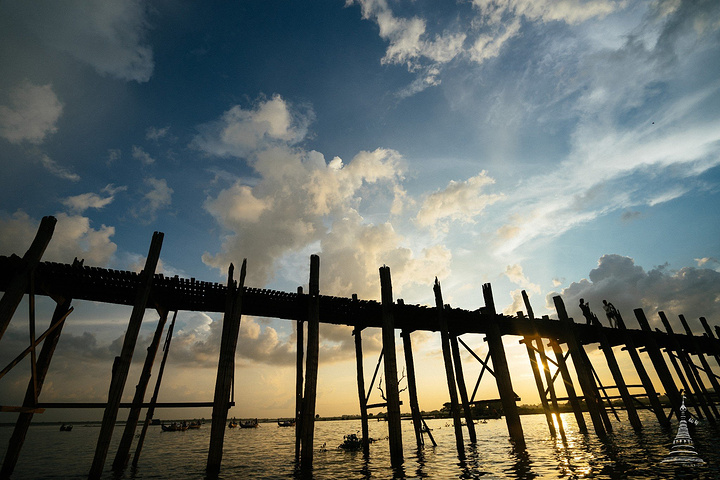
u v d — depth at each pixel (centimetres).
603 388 2064
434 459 1584
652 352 2203
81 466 1833
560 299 1933
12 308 941
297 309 1548
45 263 1116
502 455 1553
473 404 1858
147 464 1789
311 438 1261
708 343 2695
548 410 1927
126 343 1114
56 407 1038
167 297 1375
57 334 1223
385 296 1497
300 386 1644
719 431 1819
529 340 1995
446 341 1600
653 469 1091
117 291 1295
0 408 888
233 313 1323
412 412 1902
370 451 2045
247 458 2033
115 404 1048
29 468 1758
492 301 1748
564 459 1359
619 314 2198
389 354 1412
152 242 1248
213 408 1203
